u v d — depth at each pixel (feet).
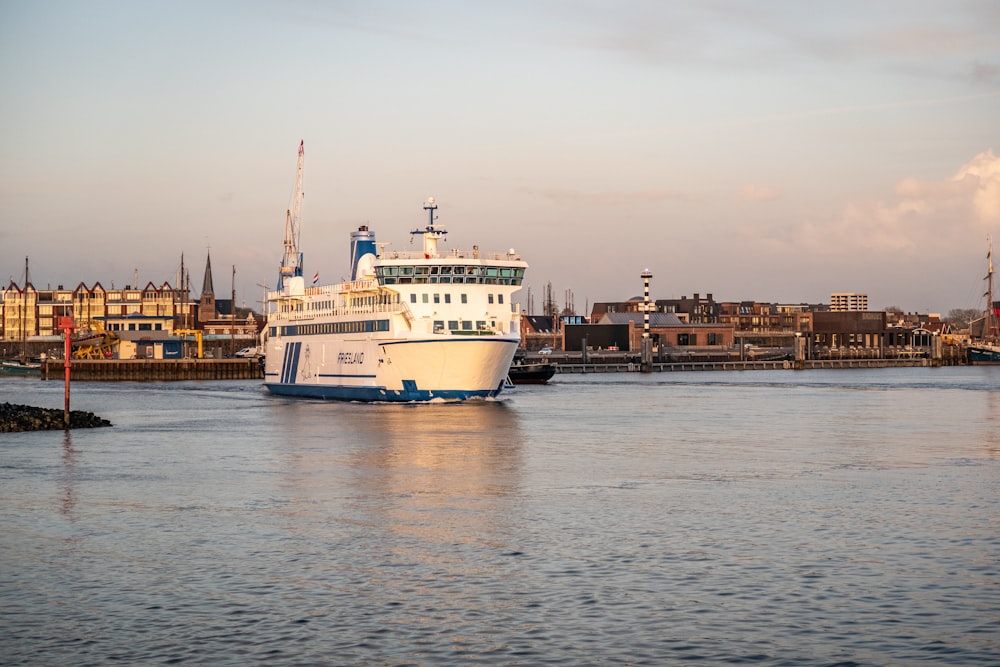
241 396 553.23
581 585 134.31
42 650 111.55
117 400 535.19
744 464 250.78
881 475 231.50
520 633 116.26
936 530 167.32
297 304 522.47
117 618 121.60
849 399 532.73
